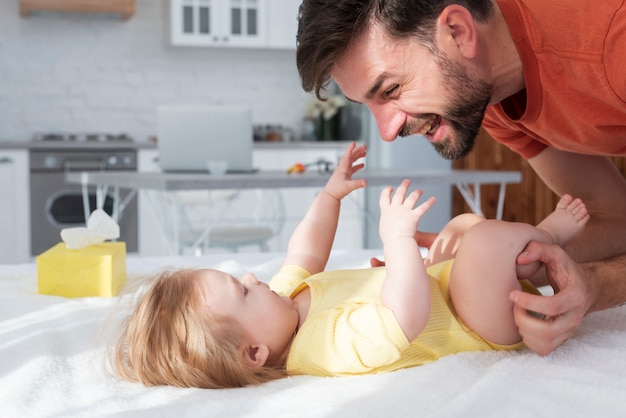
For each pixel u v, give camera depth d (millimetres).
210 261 2090
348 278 1328
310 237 1534
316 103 5422
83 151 4609
